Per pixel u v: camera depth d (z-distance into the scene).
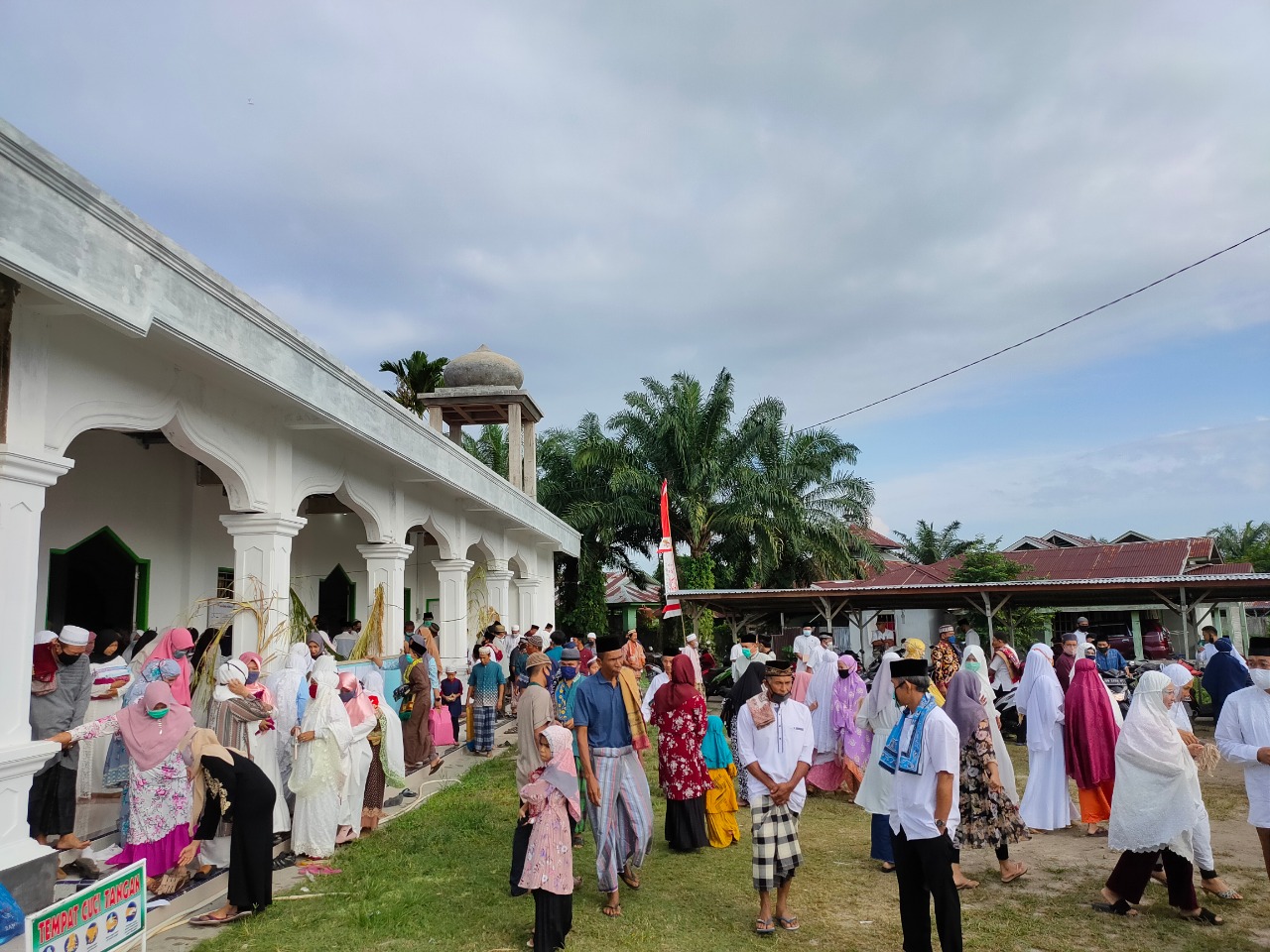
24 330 5.55
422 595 21.78
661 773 7.79
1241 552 53.75
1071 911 6.00
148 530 11.80
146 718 6.02
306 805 7.38
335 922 5.86
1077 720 8.17
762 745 5.73
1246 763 5.74
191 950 5.40
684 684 7.77
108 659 8.55
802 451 31.72
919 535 50.28
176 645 7.02
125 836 6.09
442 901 6.25
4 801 5.16
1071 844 7.88
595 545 29.83
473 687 13.56
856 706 10.05
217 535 13.09
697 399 30.39
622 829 6.38
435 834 8.11
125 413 6.71
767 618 29.23
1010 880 6.73
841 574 30.45
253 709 7.25
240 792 5.96
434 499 14.69
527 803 5.55
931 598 21.81
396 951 5.36
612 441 30.30
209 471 12.80
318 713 7.41
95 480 10.98
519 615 23.23
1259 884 6.56
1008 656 15.11
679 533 29.92
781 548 29.45
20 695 5.40
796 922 5.76
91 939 4.15
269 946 5.43
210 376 7.75
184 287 6.49
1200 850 6.12
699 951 5.36
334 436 10.36
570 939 5.57
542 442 32.16
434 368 30.56
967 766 6.77
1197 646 19.91
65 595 10.55
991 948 5.35
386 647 12.22
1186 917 5.84
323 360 8.97
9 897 4.17
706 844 7.91
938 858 4.63
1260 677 5.81
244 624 8.84
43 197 4.94
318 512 16.55
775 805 5.72
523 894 6.38
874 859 7.31
